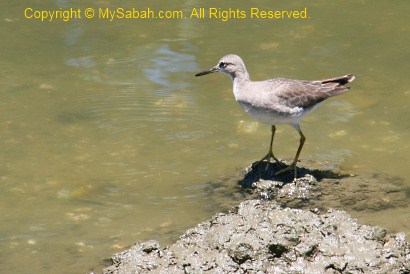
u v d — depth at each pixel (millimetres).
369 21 18953
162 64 17234
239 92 13234
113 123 15125
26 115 15297
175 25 18984
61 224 12008
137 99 15914
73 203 12609
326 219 10945
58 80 16578
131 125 15055
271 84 12992
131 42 18203
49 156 14016
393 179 12953
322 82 13234
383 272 10094
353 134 14594
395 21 18906
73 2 20172
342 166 13445
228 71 13453
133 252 10648
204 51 17734
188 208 12336
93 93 16125
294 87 12875
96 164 13773
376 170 13305
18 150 14172
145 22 19141
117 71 16969
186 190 12875
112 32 18641
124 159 13938
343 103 15672
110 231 11766
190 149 14234
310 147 14203
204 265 10258
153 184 13125
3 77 16578
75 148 14281
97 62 17312
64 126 14992
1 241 11555
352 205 12141
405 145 14133
